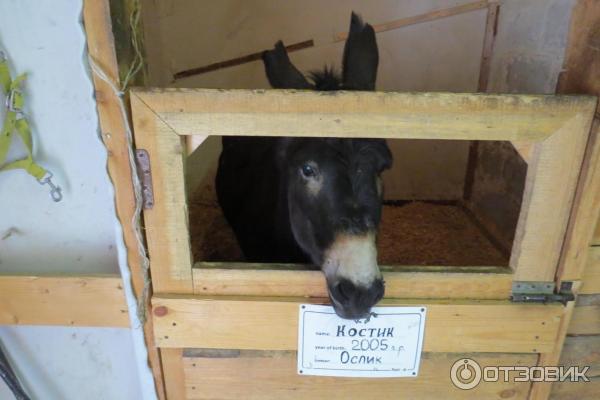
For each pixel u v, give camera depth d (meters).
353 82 1.32
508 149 1.98
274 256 1.59
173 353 1.16
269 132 0.94
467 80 2.46
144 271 1.07
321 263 1.09
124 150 0.95
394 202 2.56
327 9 2.45
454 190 2.60
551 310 1.08
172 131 0.94
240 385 1.19
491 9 2.22
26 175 1.08
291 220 1.31
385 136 0.95
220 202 2.19
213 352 1.15
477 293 1.10
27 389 1.32
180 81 2.56
